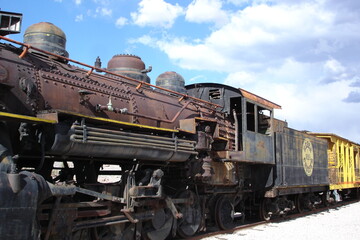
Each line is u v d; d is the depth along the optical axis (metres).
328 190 18.88
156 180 7.79
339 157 21.39
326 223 13.34
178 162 8.88
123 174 7.42
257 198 13.84
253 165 12.99
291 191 14.34
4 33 6.12
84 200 7.00
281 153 13.56
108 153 6.53
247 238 10.06
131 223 7.61
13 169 4.96
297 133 15.38
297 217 15.07
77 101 6.75
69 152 5.92
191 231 9.55
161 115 8.80
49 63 6.72
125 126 6.92
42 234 5.75
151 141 7.36
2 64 5.69
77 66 7.54
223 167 10.56
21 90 5.83
